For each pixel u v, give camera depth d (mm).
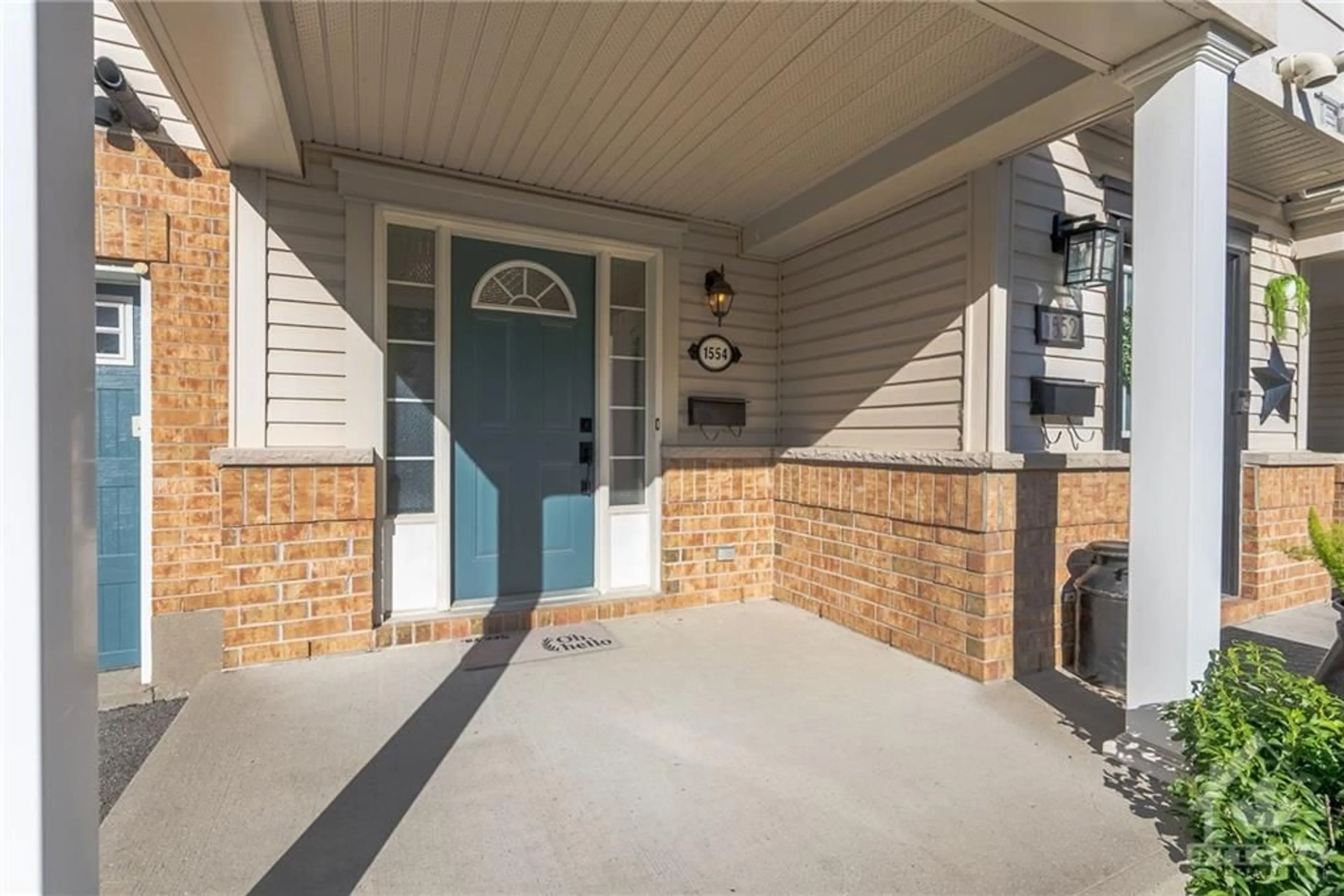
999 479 3057
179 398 3104
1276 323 4375
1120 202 3553
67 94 922
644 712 2695
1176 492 2109
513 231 3793
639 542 4293
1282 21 2904
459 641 3547
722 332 4473
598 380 4160
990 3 1934
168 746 2369
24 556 859
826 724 2594
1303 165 3691
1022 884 1680
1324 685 2258
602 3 2180
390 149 3312
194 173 3102
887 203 3588
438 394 3678
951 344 3312
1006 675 3078
